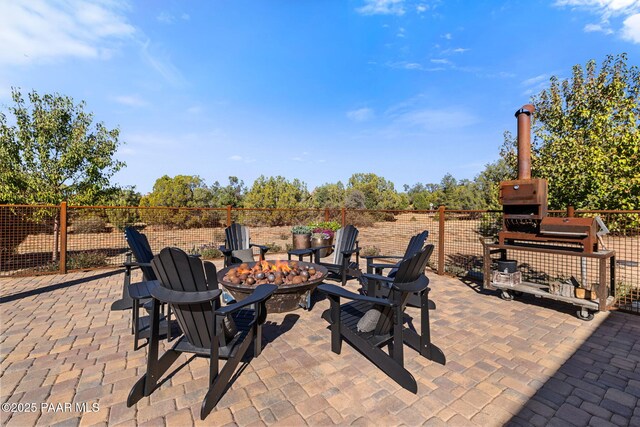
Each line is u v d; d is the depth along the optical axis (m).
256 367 2.73
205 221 15.35
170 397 2.29
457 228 12.78
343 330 2.93
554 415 2.12
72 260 6.87
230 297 4.65
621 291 4.53
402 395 2.34
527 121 4.60
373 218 16.53
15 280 5.83
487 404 2.24
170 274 2.33
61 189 7.49
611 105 7.06
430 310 4.24
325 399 2.28
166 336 3.31
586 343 3.23
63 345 3.12
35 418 2.04
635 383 2.51
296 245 8.63
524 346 3.16
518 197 4.46
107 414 2.09
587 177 6.15
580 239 3.94
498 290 4.89
